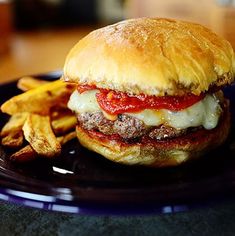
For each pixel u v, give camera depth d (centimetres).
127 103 19
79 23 84
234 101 25
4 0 52
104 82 18
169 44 18
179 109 19
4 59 49
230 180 16
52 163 20
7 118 25
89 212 15
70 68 20
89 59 19
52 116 24
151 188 16
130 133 19
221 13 45
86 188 17
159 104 19
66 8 84
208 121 20
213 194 15
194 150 19
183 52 18
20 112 23
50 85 24
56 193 16
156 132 19
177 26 20
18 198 16
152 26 19
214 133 20
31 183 17
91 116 20
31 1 76
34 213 17
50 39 63
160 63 18
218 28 45
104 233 15
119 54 18
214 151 21
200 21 48
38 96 23
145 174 19
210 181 16
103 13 92
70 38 64
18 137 22
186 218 16
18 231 16
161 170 19
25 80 26
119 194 16
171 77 18
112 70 18
